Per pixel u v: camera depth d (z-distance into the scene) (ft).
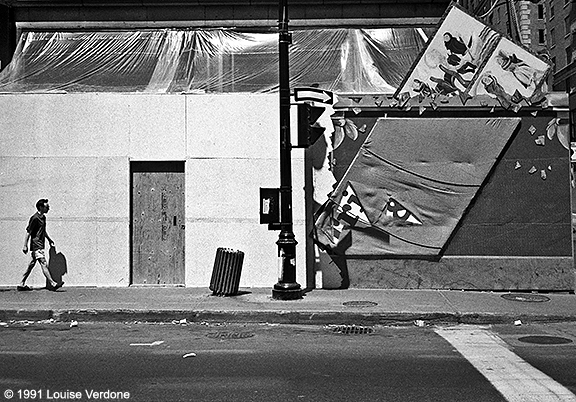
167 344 29.96
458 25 44.01
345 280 44.52
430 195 44.06
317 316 35.88
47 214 45.65
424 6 52.70
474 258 43.86
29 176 45.78
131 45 51.26
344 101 44.52
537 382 22.88
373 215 44.27
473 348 29.07
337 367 25.29
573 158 43.78
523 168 43.73
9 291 43.50
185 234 45.73
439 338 31.58
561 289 43.19
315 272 44.98
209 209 45.50
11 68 50.62
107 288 44.91
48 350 28.55
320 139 45.32
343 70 49.88
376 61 50.52
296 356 27.32
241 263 41.78
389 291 43.34
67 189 45.73
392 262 44.39
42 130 45.80
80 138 45.75
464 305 38.24
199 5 53.42
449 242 44.09
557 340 30.99
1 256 45.62
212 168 45.50
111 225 45.65
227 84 49.75
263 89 49.39
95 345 29.68
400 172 44.19
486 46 43.80
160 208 46.14
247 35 51.60
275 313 36.01
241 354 27.73
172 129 45.73
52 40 51.70
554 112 43.68
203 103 45.65
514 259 43.60
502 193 43.80
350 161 44.70
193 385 22.56
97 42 51.44
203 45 51.13
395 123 44.24
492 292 43.34
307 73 49.85
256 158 45.50
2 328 34.32
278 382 22.99
